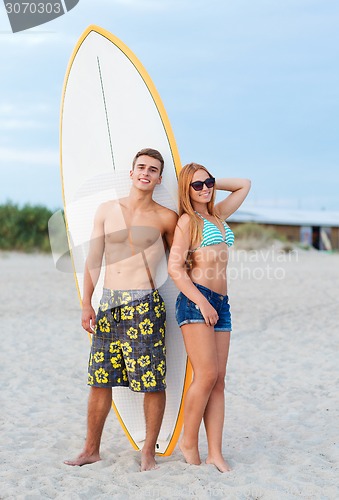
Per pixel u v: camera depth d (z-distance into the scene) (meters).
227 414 5.27
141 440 4.32
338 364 6.94
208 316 3.70
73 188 4.42
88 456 4.10
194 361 3.79
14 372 6.74
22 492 3.54
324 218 35.16
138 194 3.93
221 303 3.83
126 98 4.26
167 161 4.12
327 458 4.11
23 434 4.72
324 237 33.47
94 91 4.36
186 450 3.93
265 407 5.45
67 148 4.45
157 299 3.92
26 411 5.36
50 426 4.97
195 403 3.80
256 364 7.07
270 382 6.28
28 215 23.70
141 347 3.88
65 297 12.68
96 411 4.07
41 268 18.69
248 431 4.77
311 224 33.03
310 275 16.95
